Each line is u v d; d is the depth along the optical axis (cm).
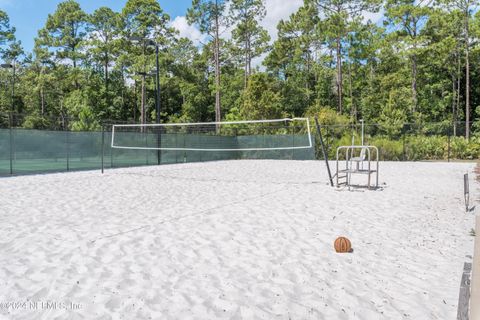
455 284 304
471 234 460
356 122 3056
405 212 605
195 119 3947
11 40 4125
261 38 3681
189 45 4144
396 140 2123
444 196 771
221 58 3912
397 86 3119
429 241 433
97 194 818
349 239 444
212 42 3769
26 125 2422
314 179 1146
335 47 3384
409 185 961
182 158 1966
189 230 489
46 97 4222
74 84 4009
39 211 619
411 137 2161
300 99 3666
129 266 351
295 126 2294
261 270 340
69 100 3728
